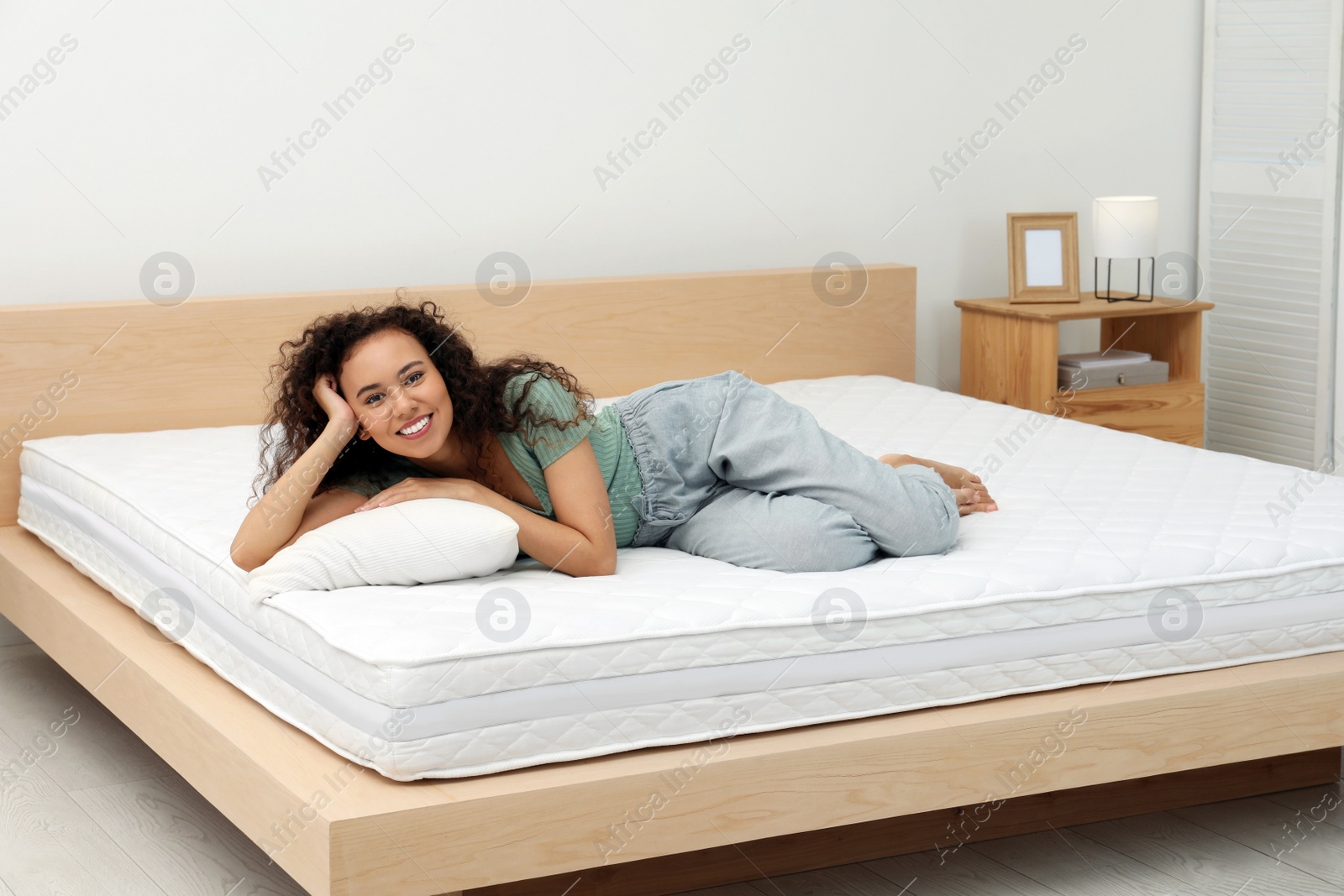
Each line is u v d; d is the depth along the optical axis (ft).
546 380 6.36
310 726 5.63
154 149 10.09
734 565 6.70
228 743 5.64
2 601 8.94
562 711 5.36
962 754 5.87
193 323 9.86
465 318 10.81
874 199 12.83
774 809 5.58
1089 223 13.76
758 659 5.65
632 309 11.34
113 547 7.69
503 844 5.13
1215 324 14.14
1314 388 13.05
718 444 6.87
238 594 6.15
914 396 11.05
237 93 10.28
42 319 9.37
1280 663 6.62
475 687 5.20
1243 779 7.32
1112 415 12.21
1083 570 6.32
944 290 13.29
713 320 11.69
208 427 10.03
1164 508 7.51
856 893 6.25
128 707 6.85
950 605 5.95
